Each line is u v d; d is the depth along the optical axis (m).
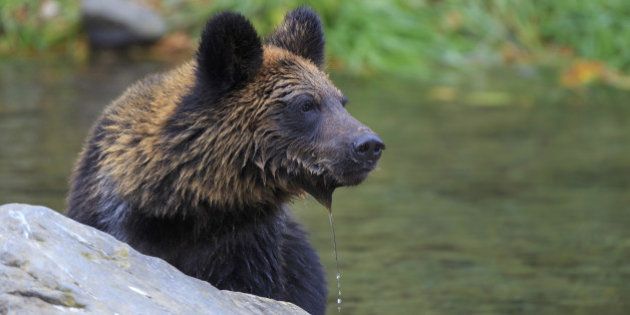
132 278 6.72
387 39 24.02
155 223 9.01
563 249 13.38
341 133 8.73
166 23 24.16
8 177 15.31
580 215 14.81
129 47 23.72
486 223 14.41
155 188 8.88
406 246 13.45
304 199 9.37
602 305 11.41
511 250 13.38
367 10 24.48
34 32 24.16
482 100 21.64
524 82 23.05
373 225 14.26
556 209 15.07
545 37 25.47
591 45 24.83
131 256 6.98
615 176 16.67
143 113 9.11
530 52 24.88
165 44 23.77
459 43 24.59
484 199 15.48
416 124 19.52
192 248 9.16
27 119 18.64
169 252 9.14
